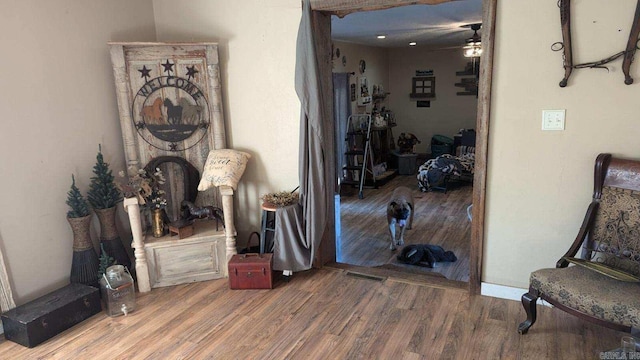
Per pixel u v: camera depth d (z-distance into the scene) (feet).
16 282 9.11
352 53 25.93
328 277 10.81
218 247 10.84
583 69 8.00
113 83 10.95
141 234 10.27
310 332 8.43
